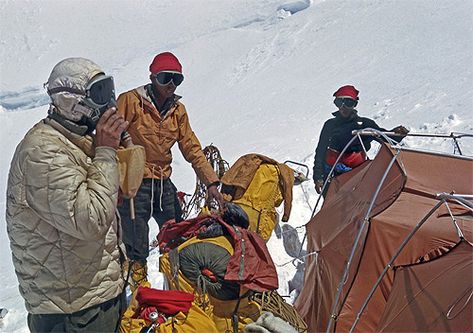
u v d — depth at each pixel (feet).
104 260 8.86
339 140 18.79
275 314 12.19
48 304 8.64
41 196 8.14
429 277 10.91
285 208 16.83
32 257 8.54
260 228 15.89
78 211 8.10
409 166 13.98
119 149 9.28
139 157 9.25
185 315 11.37
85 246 8.55
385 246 12.46
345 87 19.21
